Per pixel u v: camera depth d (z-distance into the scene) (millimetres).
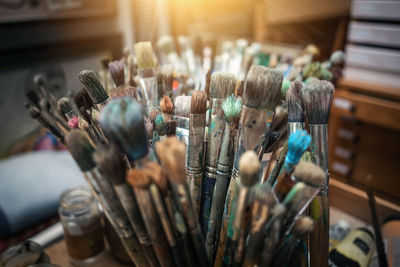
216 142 394
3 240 907
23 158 1155
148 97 482
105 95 412
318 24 1297
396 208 526
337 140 1440
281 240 339
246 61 669
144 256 392
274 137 399
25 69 1280
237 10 1447
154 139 396
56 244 624
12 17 1195
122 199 322
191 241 343
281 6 1347
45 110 462
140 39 1577
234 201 335
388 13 1166
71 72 1428
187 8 1440
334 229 550
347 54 1334
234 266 354
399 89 1219
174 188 305
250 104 340
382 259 467
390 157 1285
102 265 567
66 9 1342
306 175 300
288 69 636
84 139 330
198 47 1087
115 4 1521
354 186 593
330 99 374
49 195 996
